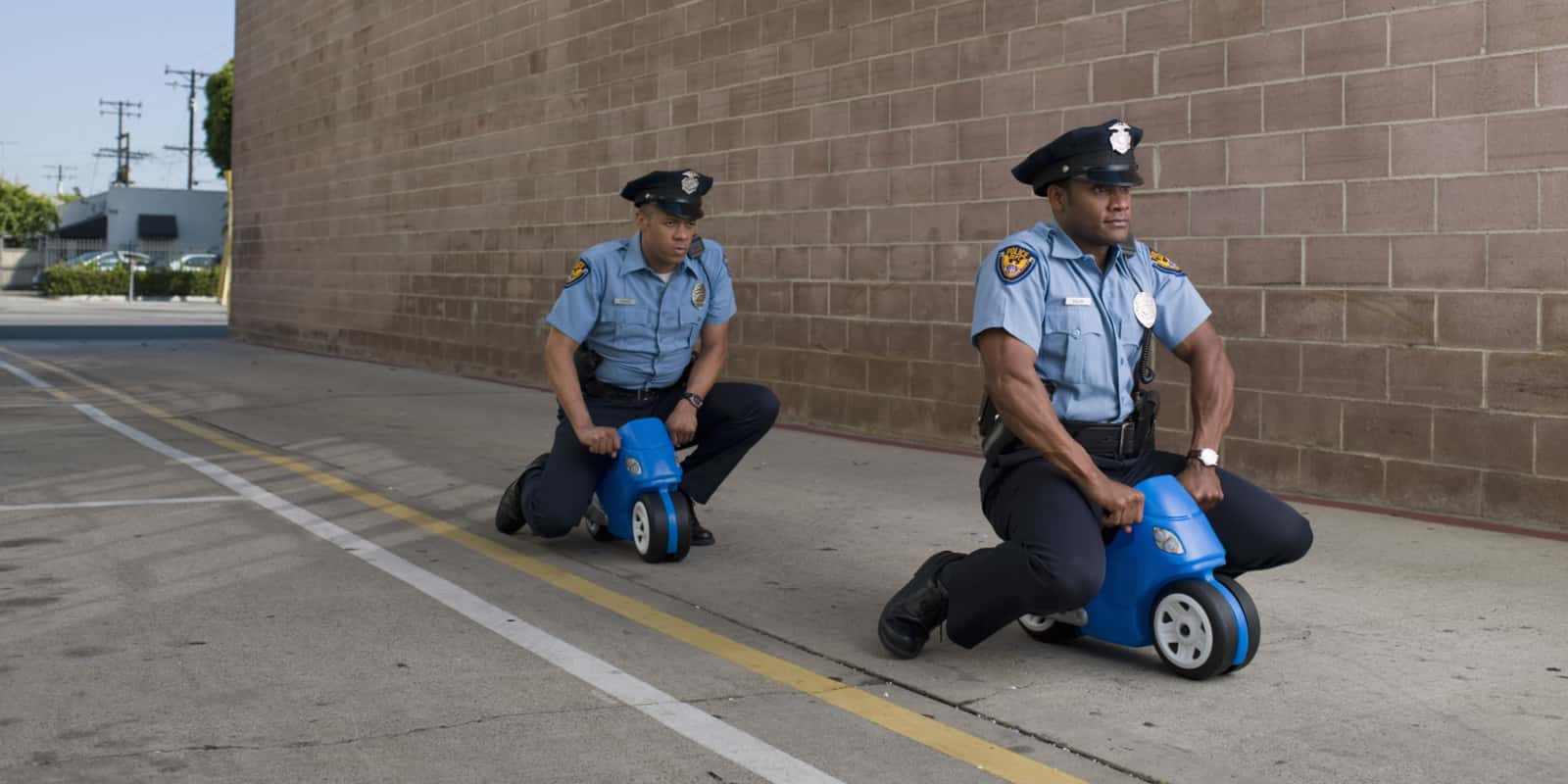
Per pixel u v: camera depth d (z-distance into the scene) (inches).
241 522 236.2
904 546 225.5
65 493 263.3
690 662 157.5
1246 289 279.6
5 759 122.3
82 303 1612.9
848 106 374.9
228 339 850.1
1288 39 270.8
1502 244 240.4
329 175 714.8
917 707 142.0
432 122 609.0
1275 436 275.9
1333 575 202.7
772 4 401.1
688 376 221.0
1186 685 148.9
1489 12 241.0
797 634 170.1
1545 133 234.4
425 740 129.3
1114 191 147.7
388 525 236.2
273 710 136.8
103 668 149.9
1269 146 274.5
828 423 385.7
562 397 207.6
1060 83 316.5
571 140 505.4
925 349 354.3
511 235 548.4
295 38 757.3
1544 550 220.8
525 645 163.0
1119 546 151.5
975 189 339.0
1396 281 255.4
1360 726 135.7
